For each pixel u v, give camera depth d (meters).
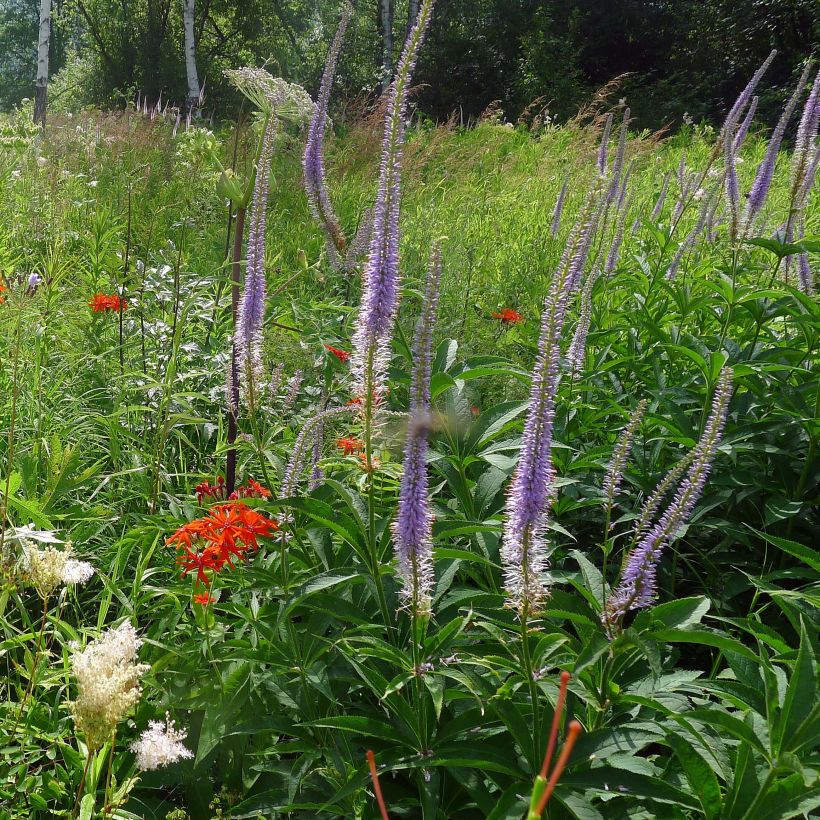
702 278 5.42
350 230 8.41
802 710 1.87
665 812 2.15
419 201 9.73
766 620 3.56
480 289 7.09
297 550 3.01
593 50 34.06
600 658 2.25
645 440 4.26
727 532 3.62
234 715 2.71
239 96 34.88
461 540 3.33
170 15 38.28
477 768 2.33
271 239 8.16
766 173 4.51
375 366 2.33
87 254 6.25
